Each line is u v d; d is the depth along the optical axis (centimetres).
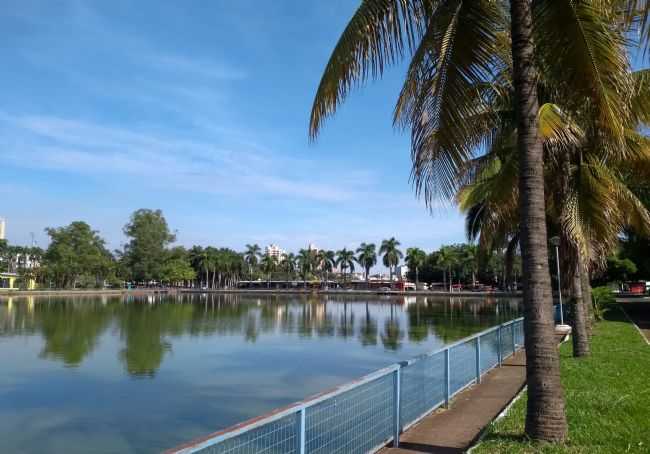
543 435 571
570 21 608
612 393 847
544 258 584
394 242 11938
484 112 924
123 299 8394
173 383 1686
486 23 668
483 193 1430
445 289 11306
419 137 689
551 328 578
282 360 2138
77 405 1413
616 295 6844
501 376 1107
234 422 1254
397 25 662
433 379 804
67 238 10862
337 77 645
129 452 1055
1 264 10531
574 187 1202
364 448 598
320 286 13675
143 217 12612
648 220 1259
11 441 1122
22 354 2336
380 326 3647
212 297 9725
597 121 740
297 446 451
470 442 652
